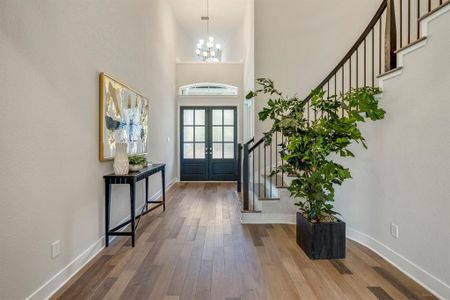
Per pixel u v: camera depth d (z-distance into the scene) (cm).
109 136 298
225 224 370
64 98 219
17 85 169
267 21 520
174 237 319
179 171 743
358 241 299
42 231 193
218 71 742
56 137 209
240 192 552
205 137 745
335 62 436
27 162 178
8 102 162
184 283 215
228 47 897
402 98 234
